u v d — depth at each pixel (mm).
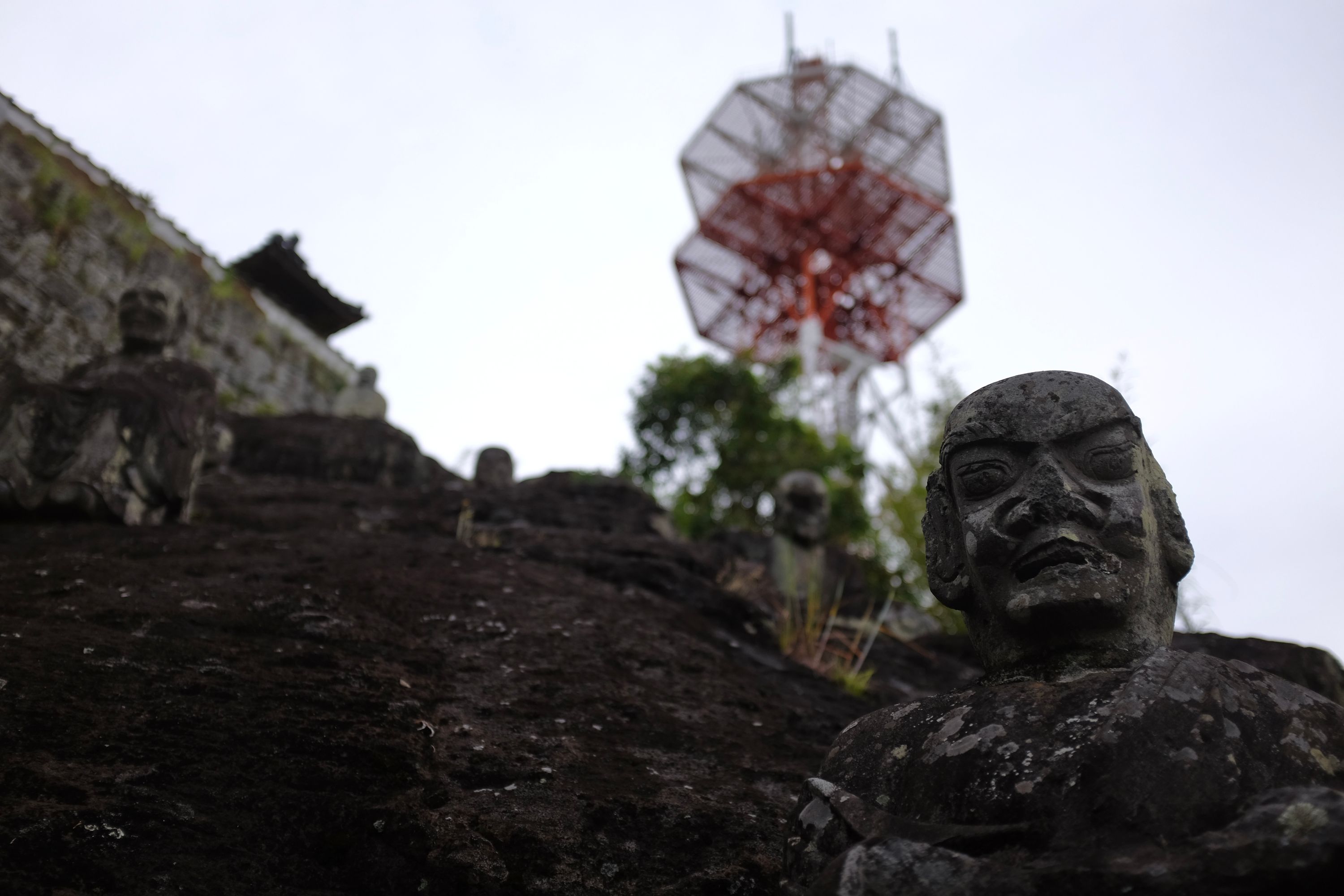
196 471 8008
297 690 4488
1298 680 7125
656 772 4570
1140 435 3533
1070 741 2832
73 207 14969
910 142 24312
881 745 3268
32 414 7367
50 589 5344
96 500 7219
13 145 14492
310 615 5449
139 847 3271
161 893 3125
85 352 14359
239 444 12680
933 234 24359
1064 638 3307
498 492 11328
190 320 9602
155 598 5414
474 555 7746
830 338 24266
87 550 6449
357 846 3557
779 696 6105
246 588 5824
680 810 4168
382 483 12852
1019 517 3344
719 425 15109
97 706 3977
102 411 7559
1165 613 3451
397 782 3992
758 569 10391
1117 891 2459
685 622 7184
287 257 20266
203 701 4215
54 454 7352
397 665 5133
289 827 3559
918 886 2615
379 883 3475
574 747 4637
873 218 24141
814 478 11203
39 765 3516
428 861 3557
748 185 23922
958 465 3578
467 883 3516
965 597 3631
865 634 9164
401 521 9219
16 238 14062
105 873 3135
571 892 3590
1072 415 3488
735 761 4879
